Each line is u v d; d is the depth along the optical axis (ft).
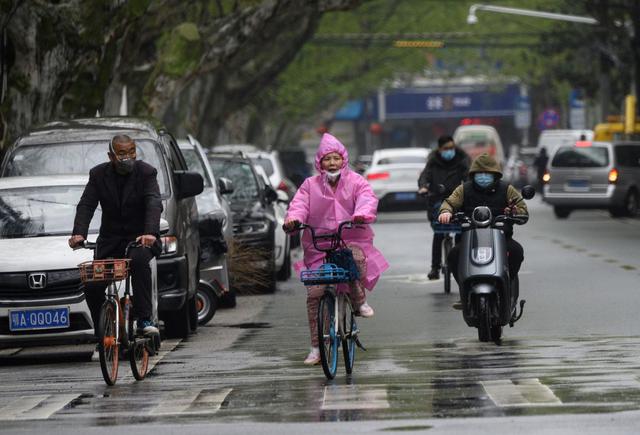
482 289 104.94
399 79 618.85
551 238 233.76
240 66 369.09
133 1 182.39
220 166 169.89
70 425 74.95
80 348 120.16
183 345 115.55
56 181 115.75
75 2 173.68
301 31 401.49
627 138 405.80
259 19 254.68
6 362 111.34
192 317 125.90
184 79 241.35
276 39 400.67
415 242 233.14
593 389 81.97
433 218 154.71
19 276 105.40
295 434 69.72
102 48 180.14
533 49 563.48
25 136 126.82
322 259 91.40
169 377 94.99
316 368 96.22
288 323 130.72
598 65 469.16
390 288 159.22
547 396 79.46
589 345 104.88
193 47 240.53
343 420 73.36
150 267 93.81
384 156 322.14
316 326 93.97
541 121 585.22
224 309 146.30
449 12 533.14
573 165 301.63
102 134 125.90
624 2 386.93
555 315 126.82
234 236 159.12
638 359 95.91
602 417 71.87
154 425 73.87
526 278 163.73
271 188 169.99
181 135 369.91
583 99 507.71
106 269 88.84
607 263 182.19
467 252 106.93
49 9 169.99
